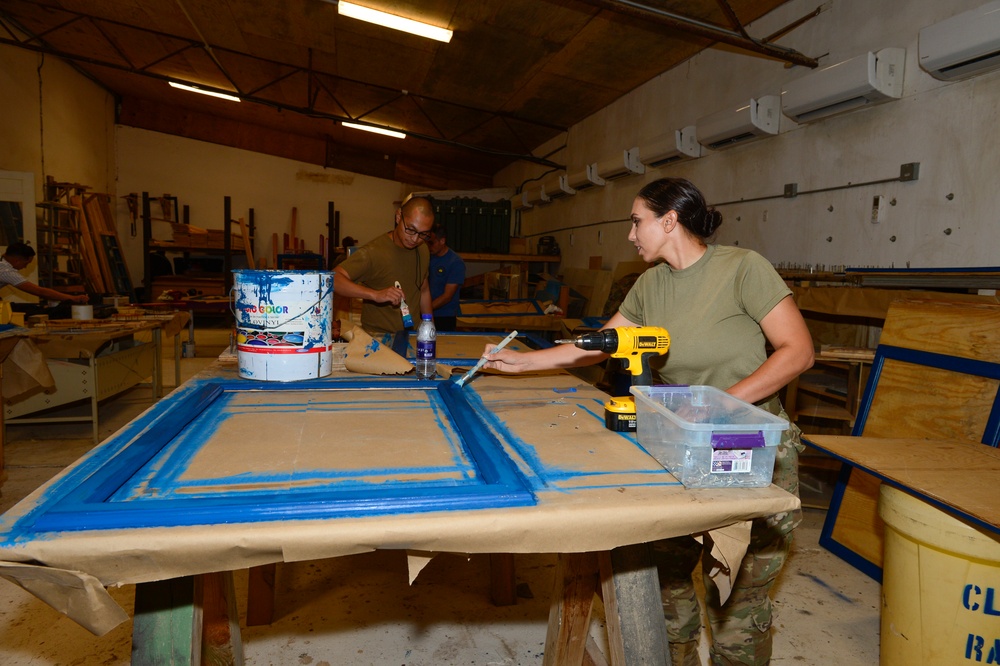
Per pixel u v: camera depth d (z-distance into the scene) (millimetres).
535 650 1999
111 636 2027
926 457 1661
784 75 4320
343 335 2020
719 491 980
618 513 890
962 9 3039
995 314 2391
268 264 12320
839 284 3625
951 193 3123
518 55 6062
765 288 1388
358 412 1437
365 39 6547
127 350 4793
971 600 1545
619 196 6914
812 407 3564
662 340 1357
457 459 1109
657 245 1543
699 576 2576
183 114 11758
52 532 775
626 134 6688
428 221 2961
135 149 11727
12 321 4129
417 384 1734
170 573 787
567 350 1659
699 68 5324
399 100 8461
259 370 1696
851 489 2824
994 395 2311
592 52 5672
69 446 4105
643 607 1156
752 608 1490
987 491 1434
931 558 1601
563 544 878
